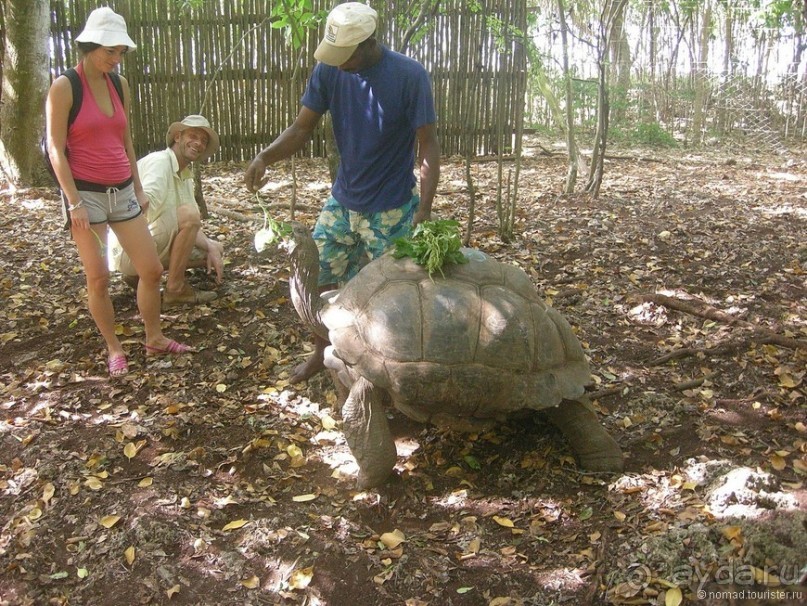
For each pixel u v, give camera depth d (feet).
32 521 11.46
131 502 11.80
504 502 11.91
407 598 10.19
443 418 11.83
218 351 16.42
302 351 16.34
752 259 21.42
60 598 10.25
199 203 24.73
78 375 15.47
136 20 33.14
